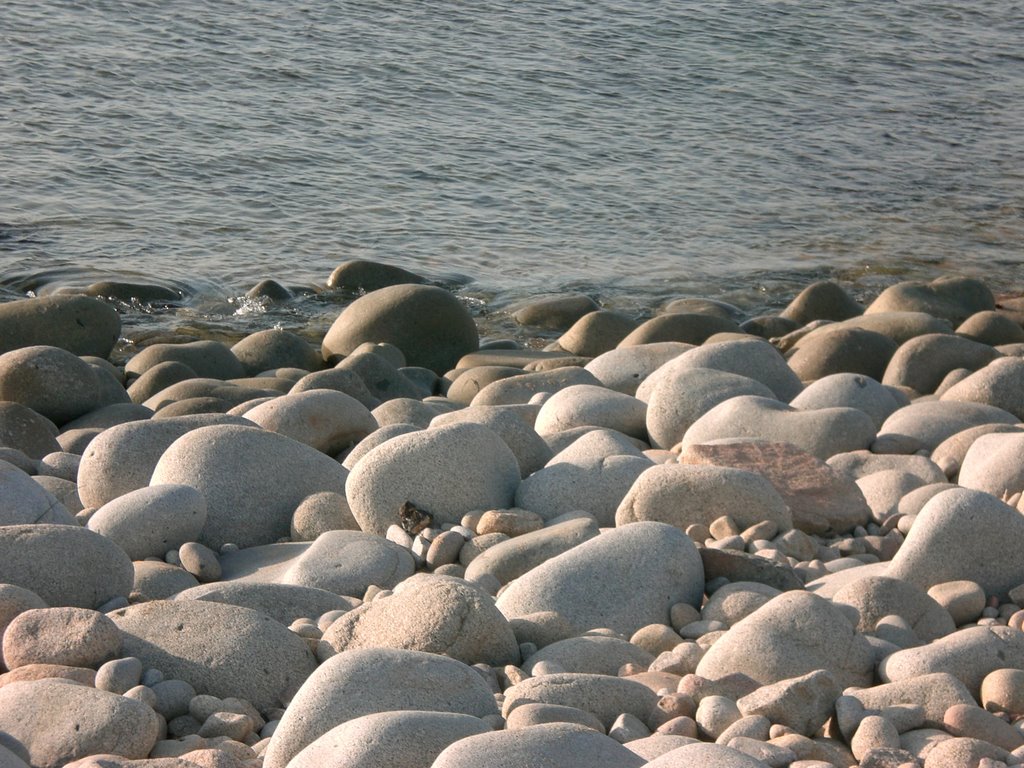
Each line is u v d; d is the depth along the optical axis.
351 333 15.83
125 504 7.48
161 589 6.87
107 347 15.21
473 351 16.25
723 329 15.58
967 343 12.38
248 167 24.12
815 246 22.17
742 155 26.91
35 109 25.97
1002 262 21.72
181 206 22.09
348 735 4.43
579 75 31.16
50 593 6.43
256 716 5.32
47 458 9.50
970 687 5.14
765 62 33.38
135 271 19.23
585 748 4.24
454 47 32.28
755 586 6.30
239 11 33.56
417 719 4.49
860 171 26.47
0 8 31.86
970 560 6.36
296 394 9.63
